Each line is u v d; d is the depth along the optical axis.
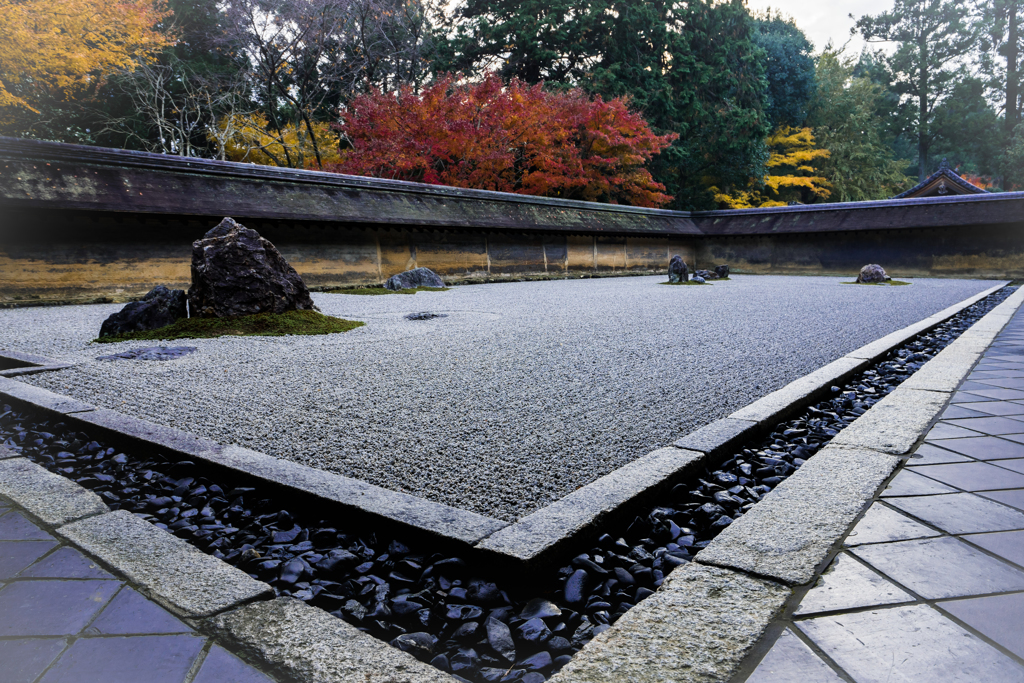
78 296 11.56
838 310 9.09
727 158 31.05
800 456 2.62
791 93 37.44
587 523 1.80
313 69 25.08
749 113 28.98
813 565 1.51
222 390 3.92
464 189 19.17
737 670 1.13
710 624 1.28
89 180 11.69
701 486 2.30
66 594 1.46
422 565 1.74
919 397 3.29
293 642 1.27
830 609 1.33
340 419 3.21
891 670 1.12
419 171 22.89
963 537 1.67
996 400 3.26
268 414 3.32
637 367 4.61
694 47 30.88
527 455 2.61
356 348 5.64
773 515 1.82
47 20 15.03
